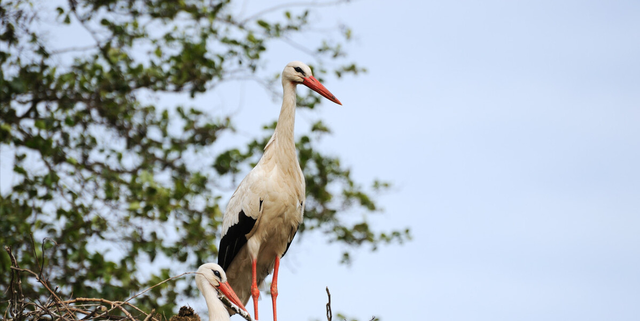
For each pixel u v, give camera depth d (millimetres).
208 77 16281
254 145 16844
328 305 8719
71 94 15570
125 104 15922
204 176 16016
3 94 14508
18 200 13992
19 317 9031
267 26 16906
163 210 14578
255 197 11406
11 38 14836
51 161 15102
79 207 14398
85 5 16078
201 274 10719
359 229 17672
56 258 13852
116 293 13477
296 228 11836
